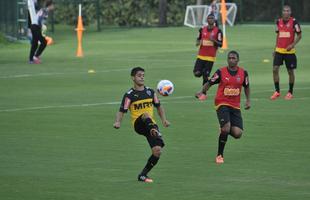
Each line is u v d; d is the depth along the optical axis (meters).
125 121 52.03
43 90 68.44
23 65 89.75
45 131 48.56
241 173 37.00
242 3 145.12
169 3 148.12
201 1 142.50
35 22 91.12
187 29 137.25
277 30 61.78
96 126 50.19
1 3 122.50
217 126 50.00
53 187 34.56
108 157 40.84
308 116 53.44
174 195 32.94
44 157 41.00
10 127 50.03
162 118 36.19
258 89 67.69
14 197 32.94
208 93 65.75
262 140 45.16
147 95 35.78
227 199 32.28
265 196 32.69
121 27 148.88
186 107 57.84
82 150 42.72
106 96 64.06
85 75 79.44
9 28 121.12
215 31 66.88
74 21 155.25
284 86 69.62
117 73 80.88
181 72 80.88
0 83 73.62
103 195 33.03
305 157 40.50
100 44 116.44
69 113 55.47
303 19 141.88
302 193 33.16
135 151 42.34
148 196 32.81
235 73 39.75
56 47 112.62
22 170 38.03
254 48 107.12
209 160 40.00
